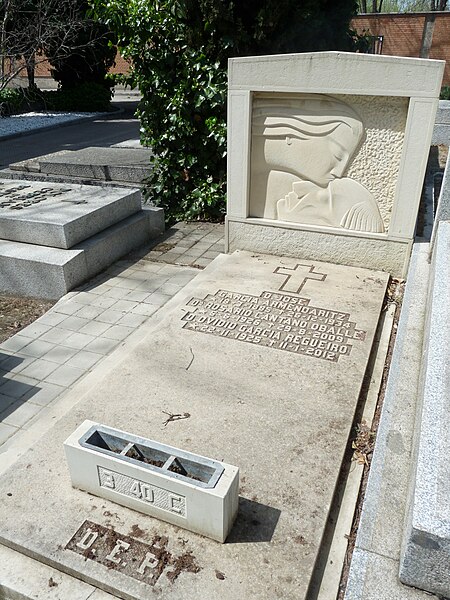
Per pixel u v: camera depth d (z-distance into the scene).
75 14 16.27
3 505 2.38
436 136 10.75
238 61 4.71
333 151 4.80
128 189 6.35
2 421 3.20
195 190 6.95
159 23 6.07
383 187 4.79
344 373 3.35
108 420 2.92
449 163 3.93
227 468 2.17
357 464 2.68
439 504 1.60
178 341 3.74
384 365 3.56
